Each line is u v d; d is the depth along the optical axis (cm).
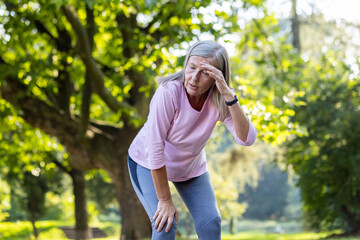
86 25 891
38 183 1554
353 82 1195
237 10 1080
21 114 976
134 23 946
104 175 1484
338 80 1220
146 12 916
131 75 1008
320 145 1225
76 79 1105
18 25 910
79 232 1379
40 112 971
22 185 1546
